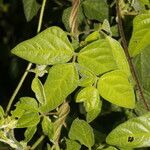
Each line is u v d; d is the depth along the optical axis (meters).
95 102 0.61
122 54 0.61
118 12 0.70
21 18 1.07
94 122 0.78
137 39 0.66
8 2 1.23
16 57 1.12
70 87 0.60
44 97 0.60
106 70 0.60
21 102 0.64
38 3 0.85
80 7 0.75
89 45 0.60
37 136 0.78
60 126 0.67
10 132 0.66
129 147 0.57
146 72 0.74
